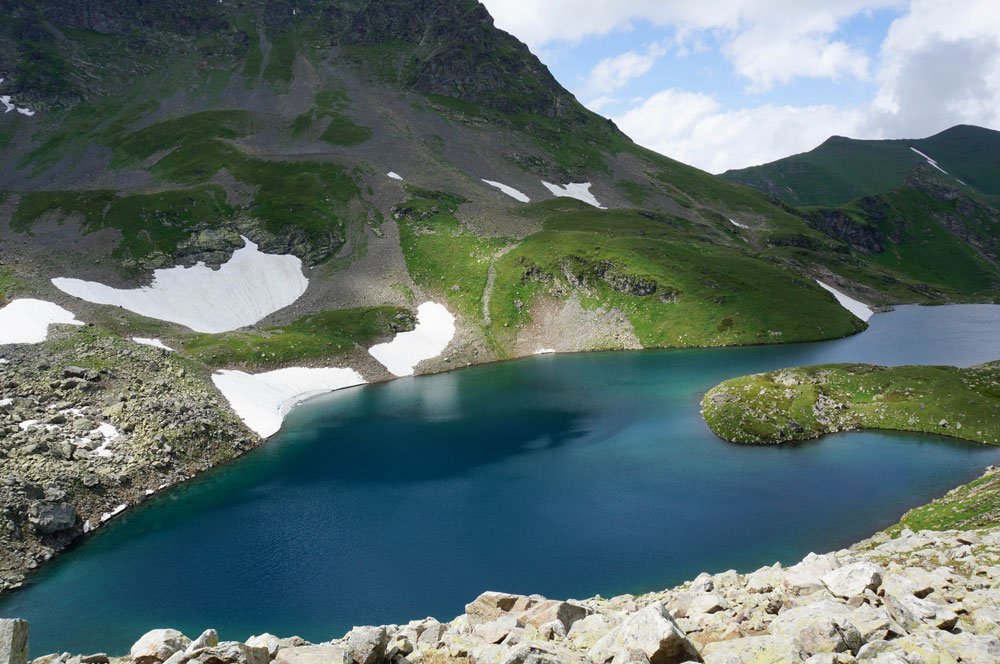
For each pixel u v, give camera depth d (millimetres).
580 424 79250
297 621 35719
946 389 72812
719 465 60875
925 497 49688
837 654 10633
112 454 62938
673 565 40094
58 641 35469
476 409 91125
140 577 43031
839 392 78438
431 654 13945
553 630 15328
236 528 51031
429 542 45719
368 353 126938
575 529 46656
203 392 85938
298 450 75000
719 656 11156
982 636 10711
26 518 48781
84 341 89688
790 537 43562
